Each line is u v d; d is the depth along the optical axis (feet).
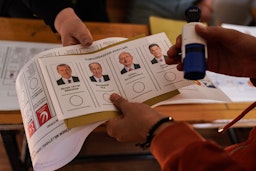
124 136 1.67
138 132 1.57
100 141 4.55
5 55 2.70
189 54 1.49
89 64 2.03
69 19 2.56
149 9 4.80
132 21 4.80
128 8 5.09
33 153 1.75
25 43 2.83
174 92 2.01
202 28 1.62
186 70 1.45
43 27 3.00
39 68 1.94
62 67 1.94
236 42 1.75
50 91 1.82
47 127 1.78
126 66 2.07
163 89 2.01
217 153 1.24
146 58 2.13
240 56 1.84
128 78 2.02
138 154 4.16
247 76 1.97
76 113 1.75
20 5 3.50
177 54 1.89
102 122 1.78
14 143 2.95
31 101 1.89
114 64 2.07
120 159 4.10
